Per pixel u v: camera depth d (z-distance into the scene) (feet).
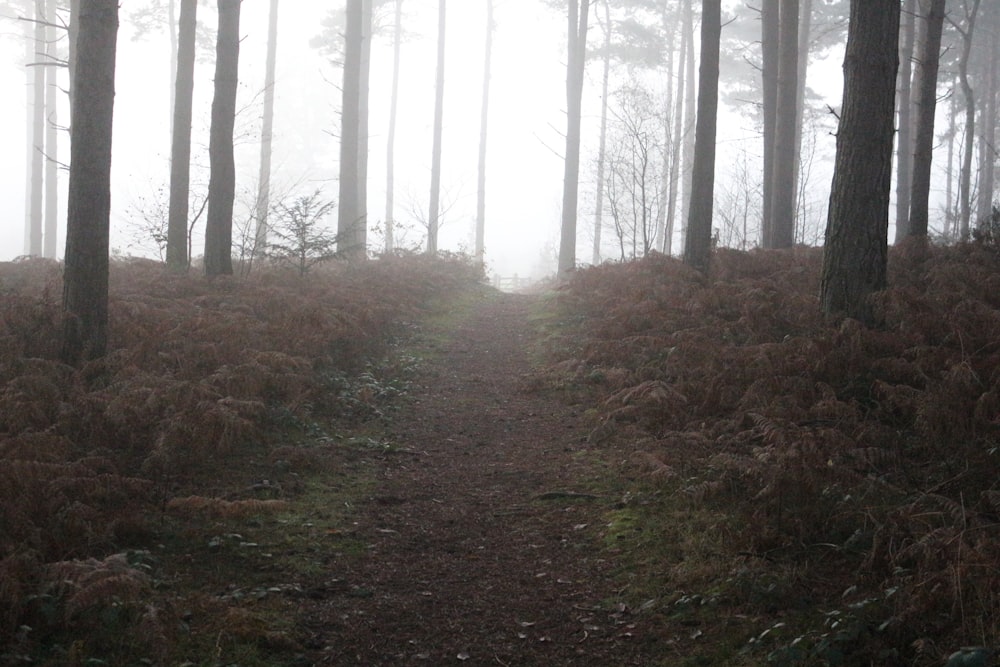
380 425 32.30
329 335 38.42
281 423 29.63
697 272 49.60
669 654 16.16
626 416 31.32
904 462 23.09
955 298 33.22
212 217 50.49
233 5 50.16
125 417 25.35
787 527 20.11
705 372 31.53
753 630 16.42
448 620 17.70
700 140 52.65
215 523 21.56
